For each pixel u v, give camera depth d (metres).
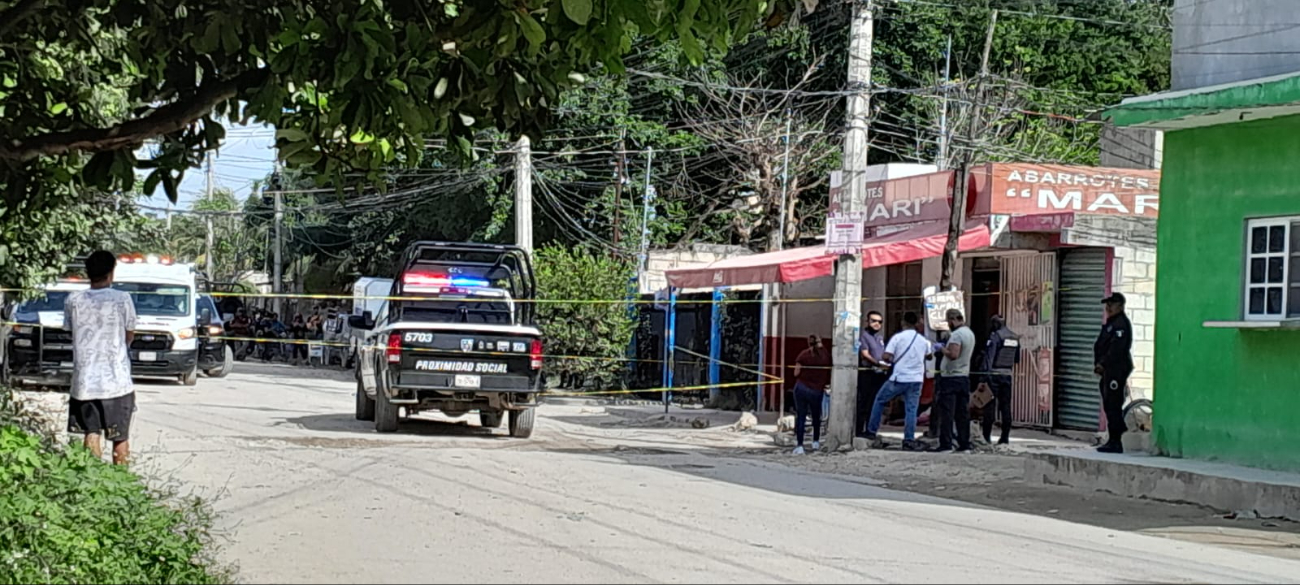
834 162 31.22
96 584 6.58
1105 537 9.73
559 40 6.88
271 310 56.22
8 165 7.86
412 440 16.25
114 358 10.56
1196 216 13.29
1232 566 8.52
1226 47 13.07
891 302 23.11
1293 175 12.26
